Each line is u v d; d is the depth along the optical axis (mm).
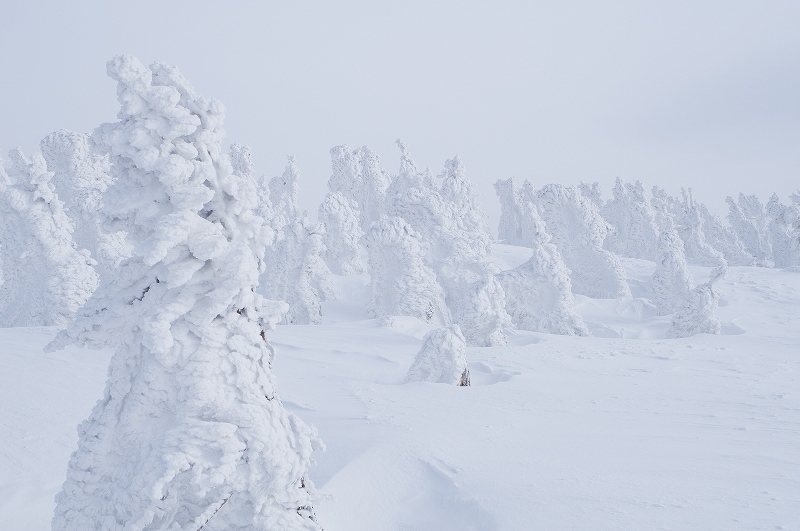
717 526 4418
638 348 17609
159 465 3668
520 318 23438
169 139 4102
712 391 11305
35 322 16578
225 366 4102
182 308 4098
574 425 8289
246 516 4000
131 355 4199
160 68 4168
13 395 8547
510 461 6289
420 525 5055
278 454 4008
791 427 8320
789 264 48750
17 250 17094
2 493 5270
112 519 3828
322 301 29000
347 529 4898
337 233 34906
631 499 5059
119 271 4312
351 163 51656
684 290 30797
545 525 4539
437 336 11734
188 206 4059
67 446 6582
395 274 23672
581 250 35219
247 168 48531
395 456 6258
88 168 30922
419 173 49469
